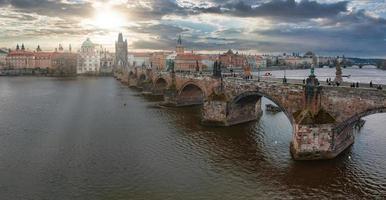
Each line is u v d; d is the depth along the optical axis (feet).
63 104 431.02
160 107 414.21
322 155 204.03
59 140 251.60
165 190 165.99
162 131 282.56
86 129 288.10
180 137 262.67
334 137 204.03
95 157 213.05
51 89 635.25
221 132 278.05
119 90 625.41
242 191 165.58
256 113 330.34
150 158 211.82
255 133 273.54
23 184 171.32
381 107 180.96
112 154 219.20
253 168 194.70
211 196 160.04
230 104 299.17
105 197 158.20
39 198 156.35
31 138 256.32
